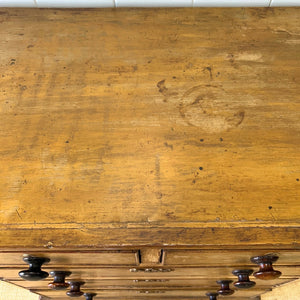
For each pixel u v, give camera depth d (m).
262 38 0.98
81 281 1.08
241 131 0.81
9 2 1.03
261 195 0.70
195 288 1.28
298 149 0.78
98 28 1.00
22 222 0.67
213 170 0.74
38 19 1.02
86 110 0.84
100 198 0.70
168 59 0.94
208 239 0.65
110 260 0.79
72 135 0.80
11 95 0.86
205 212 0.68
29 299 2.02
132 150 0.77
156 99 0.86
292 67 0.93
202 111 0.84
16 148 0.77
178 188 0.71
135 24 1.01
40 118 0.82
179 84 0.89
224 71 0.92
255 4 1.04
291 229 0.66
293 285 1.56
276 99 0.87
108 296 1.45
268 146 0.78
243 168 0.75
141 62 0.93
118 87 0.88
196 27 1.01
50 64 0.92
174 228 0.66
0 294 2.03
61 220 0.67
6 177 0.73
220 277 1.05
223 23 1.02
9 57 0.93
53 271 0.89
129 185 0.72
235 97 0.87
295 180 0.73
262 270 0.75
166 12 1.04
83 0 1.02
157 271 0.93
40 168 0.74
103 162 0.75
